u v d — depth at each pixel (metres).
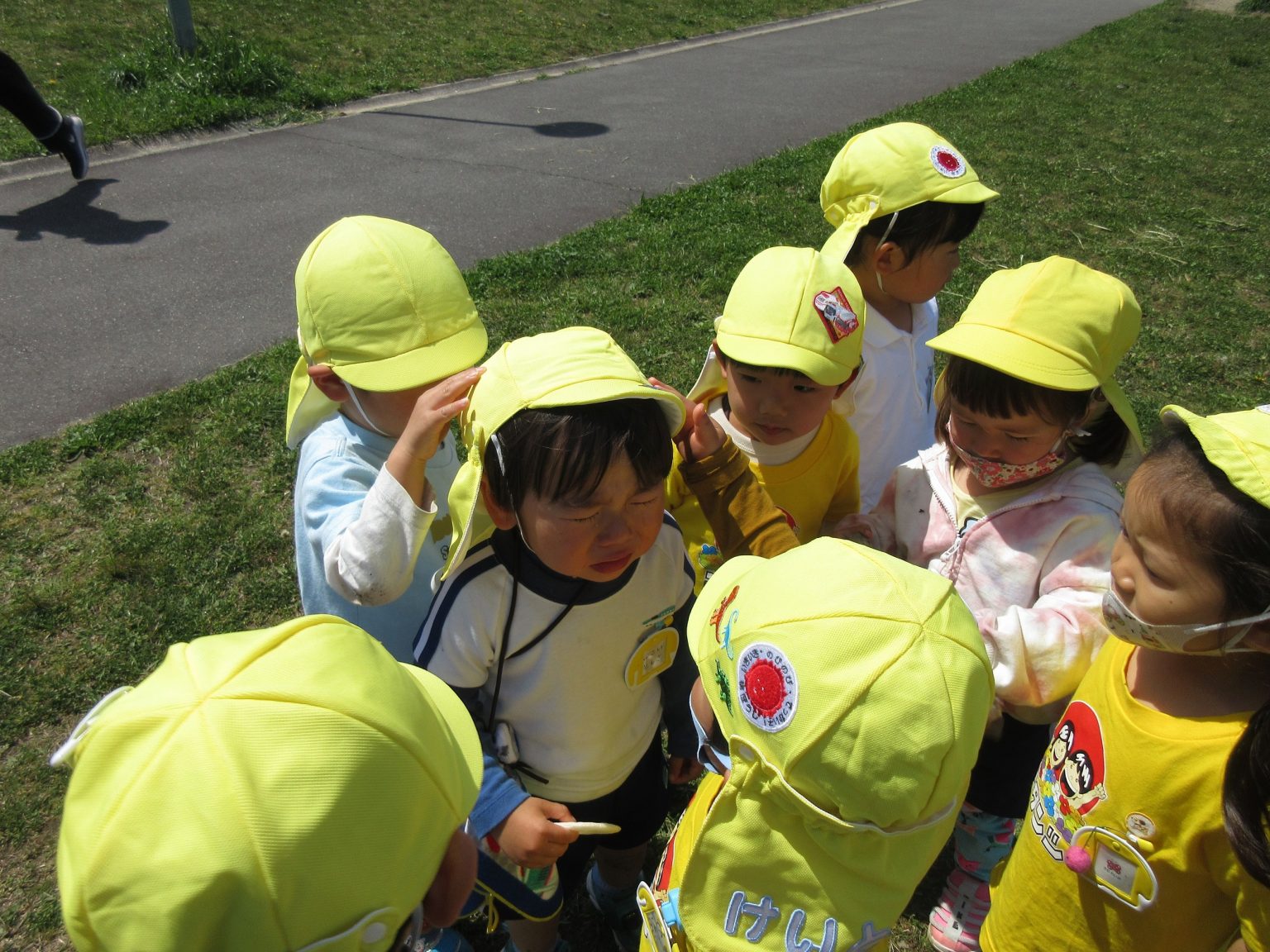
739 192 7.33
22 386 4.56
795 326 1.97
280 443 4.18
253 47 9.58
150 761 0.88
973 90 11.17
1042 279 1.88
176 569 3.48
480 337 1.90
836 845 1.24
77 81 8.61
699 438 1.94
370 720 0.96
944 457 2.16
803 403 2.08
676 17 14.48
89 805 0.89
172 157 7.71
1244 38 15.11
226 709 0.91
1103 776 1.52
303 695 0.94
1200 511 1.26
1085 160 8.75
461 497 1.52
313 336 1.84
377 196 7.12
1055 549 1.91
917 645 1.20
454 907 1.13
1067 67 12.64
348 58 10.56
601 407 1.43
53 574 3.46
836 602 1.23
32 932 2.35
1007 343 1.83
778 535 1.93
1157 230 7.07
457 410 1.61
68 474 3.96
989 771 2.09
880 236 2.53
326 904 0.90
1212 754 1.37
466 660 1.64
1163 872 1.46
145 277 5.70
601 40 12.71
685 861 1.51
